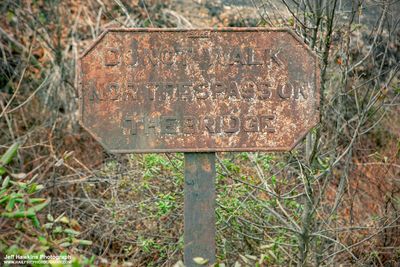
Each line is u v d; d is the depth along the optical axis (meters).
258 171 4.15
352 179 5.03
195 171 3.12
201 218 3.13
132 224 4.46
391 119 5.75
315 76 3.09
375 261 4.35
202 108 3.06
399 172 5.11
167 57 3.05
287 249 4.30
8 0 7.14
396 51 5.48
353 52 5.30
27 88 6.83
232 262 4.16
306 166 3.99
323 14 4.15
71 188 5.25
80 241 3.13
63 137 6.18
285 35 3.08
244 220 4.02
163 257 4.23
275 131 3.09
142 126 3.05
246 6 7.02
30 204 3.01
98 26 7.18
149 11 7.27
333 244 4.34
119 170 4.75
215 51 3.06
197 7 7.29
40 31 7.26
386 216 4.26
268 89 3.08
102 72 3.03
